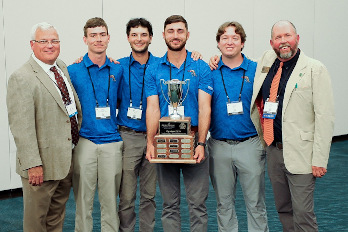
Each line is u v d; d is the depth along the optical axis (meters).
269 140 3.22
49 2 5.55
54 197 3.42
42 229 3.29
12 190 5.60
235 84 3.37
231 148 3.42
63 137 3.17
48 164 3.13
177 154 3.10
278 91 3.16
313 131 3.08
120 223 3.68
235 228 3.60
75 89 3.40
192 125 3.27
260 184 3.46
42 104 3.08
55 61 3.26
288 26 3.05
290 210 3.38
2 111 5.40
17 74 3.02
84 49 5.89
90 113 3.39
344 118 8.77
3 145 5.47
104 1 6.03
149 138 3.25
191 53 3.35
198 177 3.27
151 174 3.67
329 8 8.43
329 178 5.95
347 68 8.73
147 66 3.59
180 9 6.79
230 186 3.51
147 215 3.76
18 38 5.38
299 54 3.12
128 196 3.62
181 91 3.16
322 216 4.50
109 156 3.43
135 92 3.60
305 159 3.08
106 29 3.38
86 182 3.40
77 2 5.77
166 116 3.27
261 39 7.69
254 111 3.34
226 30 3.30
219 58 3.44
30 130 3.00
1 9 5.24
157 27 6.59
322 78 3.02
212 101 3.42
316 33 8.29
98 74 3.42
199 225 3.33
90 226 3.48
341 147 8.00
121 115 3.64
